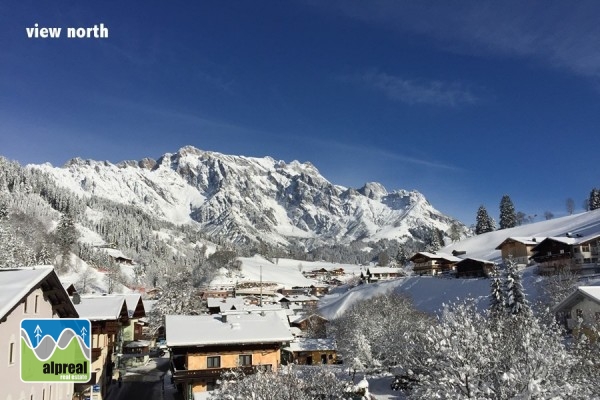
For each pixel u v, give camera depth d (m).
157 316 95.31
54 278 30.47
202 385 44.31
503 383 22.83
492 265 100.25
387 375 50.16
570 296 40.06
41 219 188.50
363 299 109.00
